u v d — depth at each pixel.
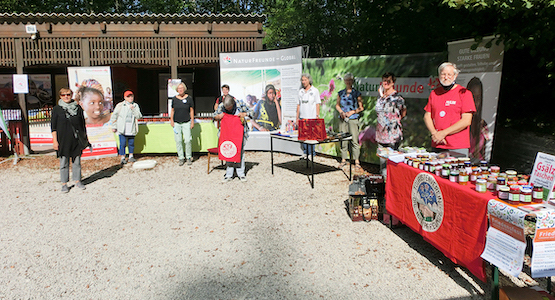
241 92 9.60
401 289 3.32
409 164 4.16
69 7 25.75
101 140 9.53
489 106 5.08
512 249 2.65
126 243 4.48
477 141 5.30
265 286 3.45
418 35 7.72
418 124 7.07
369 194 4.96
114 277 3.69
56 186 7.13
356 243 4.29
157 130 9.47
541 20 4.69
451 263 3.76
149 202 6.03
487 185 3.14
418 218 3.96
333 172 7.64
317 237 4.49
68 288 3.51
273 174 7.60
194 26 10.94
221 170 8.10
